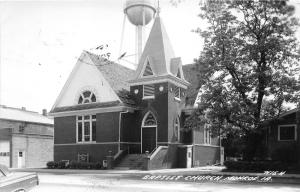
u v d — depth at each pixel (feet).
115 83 114.73
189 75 129.29
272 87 82.64
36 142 147.23
